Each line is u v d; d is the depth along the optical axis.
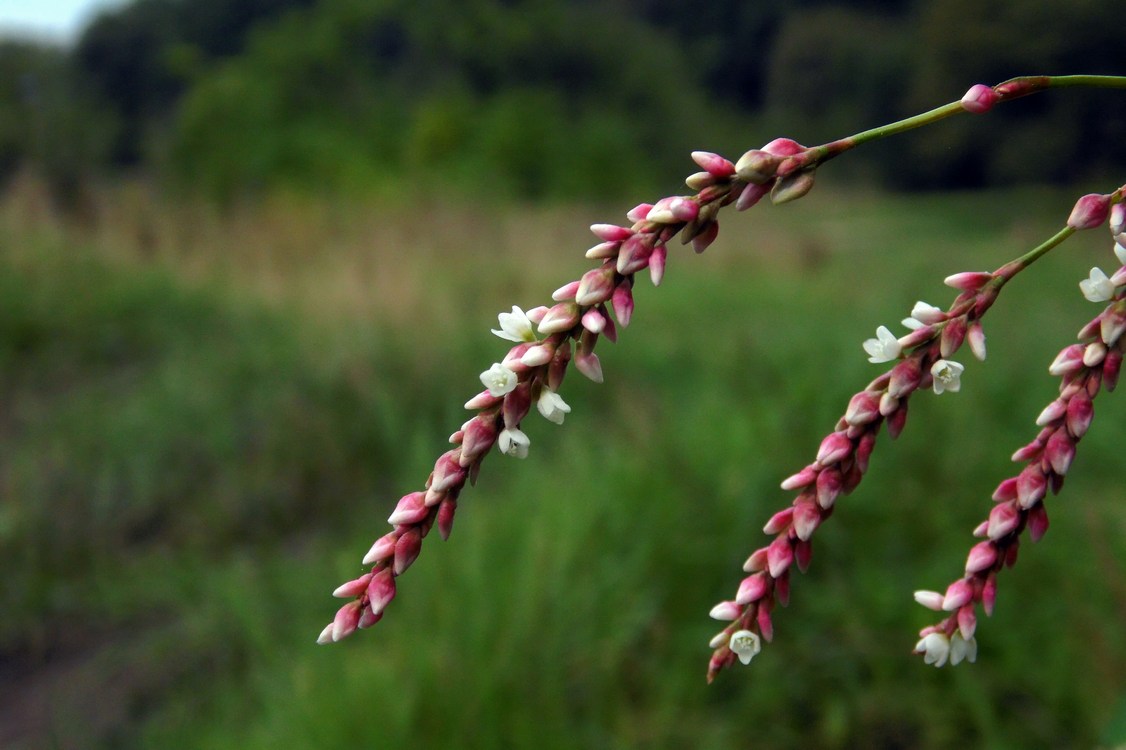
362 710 3.86
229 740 4.05
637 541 4.75
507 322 1.12
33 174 13.83
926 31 29.27
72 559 5.77
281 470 6.47
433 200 17.50
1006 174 27.20
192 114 22.78
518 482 5.52
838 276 13.01
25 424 7.46
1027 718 3.97
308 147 21.77
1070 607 4.26
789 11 47.50
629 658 4.35
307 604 4.96
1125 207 1.13
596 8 43.69
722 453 5.34
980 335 1.14
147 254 11.98
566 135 25.05
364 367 7.52
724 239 16.17
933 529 4.93
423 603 4.34
